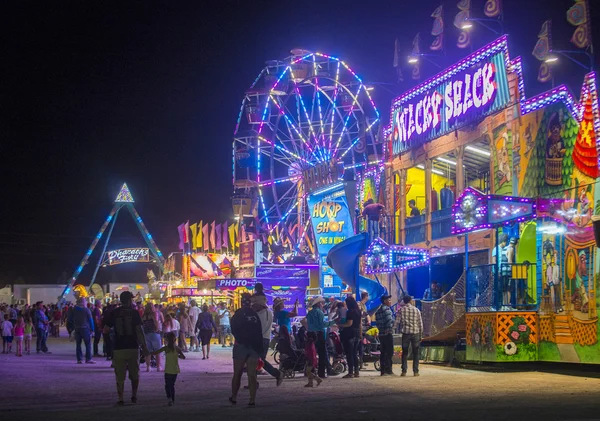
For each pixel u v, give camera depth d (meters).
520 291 17.88
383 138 28.12
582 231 16.59
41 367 20.02
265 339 14.18
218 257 44.91
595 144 16.27
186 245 46.16
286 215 39.84
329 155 39.25
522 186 19.17
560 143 17.67
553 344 17.28
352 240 21.97
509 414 10.08
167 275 56.75
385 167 27.72
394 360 20.06
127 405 11.75
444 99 23.62
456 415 10.06
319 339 16.56
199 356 25.23
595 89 16.39
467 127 22.20
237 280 34.28
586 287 16.39
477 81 21.59
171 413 10.68
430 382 14.96
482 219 17.66
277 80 41.00
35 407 11.55
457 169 22.70
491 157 20.83
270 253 39.59
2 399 12.69
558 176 17.69
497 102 20.50
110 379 16.42
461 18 23.23
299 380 16.20
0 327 29.22
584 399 11.77
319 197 33.53
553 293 17.45
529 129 19.00
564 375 16.27
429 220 24.52
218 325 32.34
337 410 10.85
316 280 34.62
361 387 14.26
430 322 20.45
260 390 14.03
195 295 39.06
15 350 29.73
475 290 18.59
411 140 25.84
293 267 34.59
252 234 39.50
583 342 16.39
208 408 11.29
